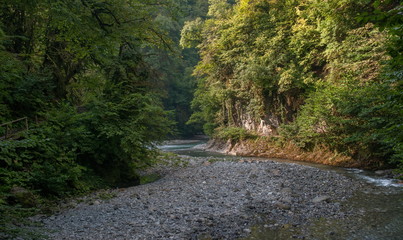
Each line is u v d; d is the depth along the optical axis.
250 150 26.00
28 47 13.36
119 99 13.41
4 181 8.59
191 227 7.06
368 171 15.09
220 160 20.88
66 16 10.39
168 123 14.76
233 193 10.42
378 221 7.30
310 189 10.91
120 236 6.45
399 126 4.79
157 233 6.66
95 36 12.63
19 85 10.71
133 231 6.77
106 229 6.89
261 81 25.36
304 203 9.16
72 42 13.98
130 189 12.19
